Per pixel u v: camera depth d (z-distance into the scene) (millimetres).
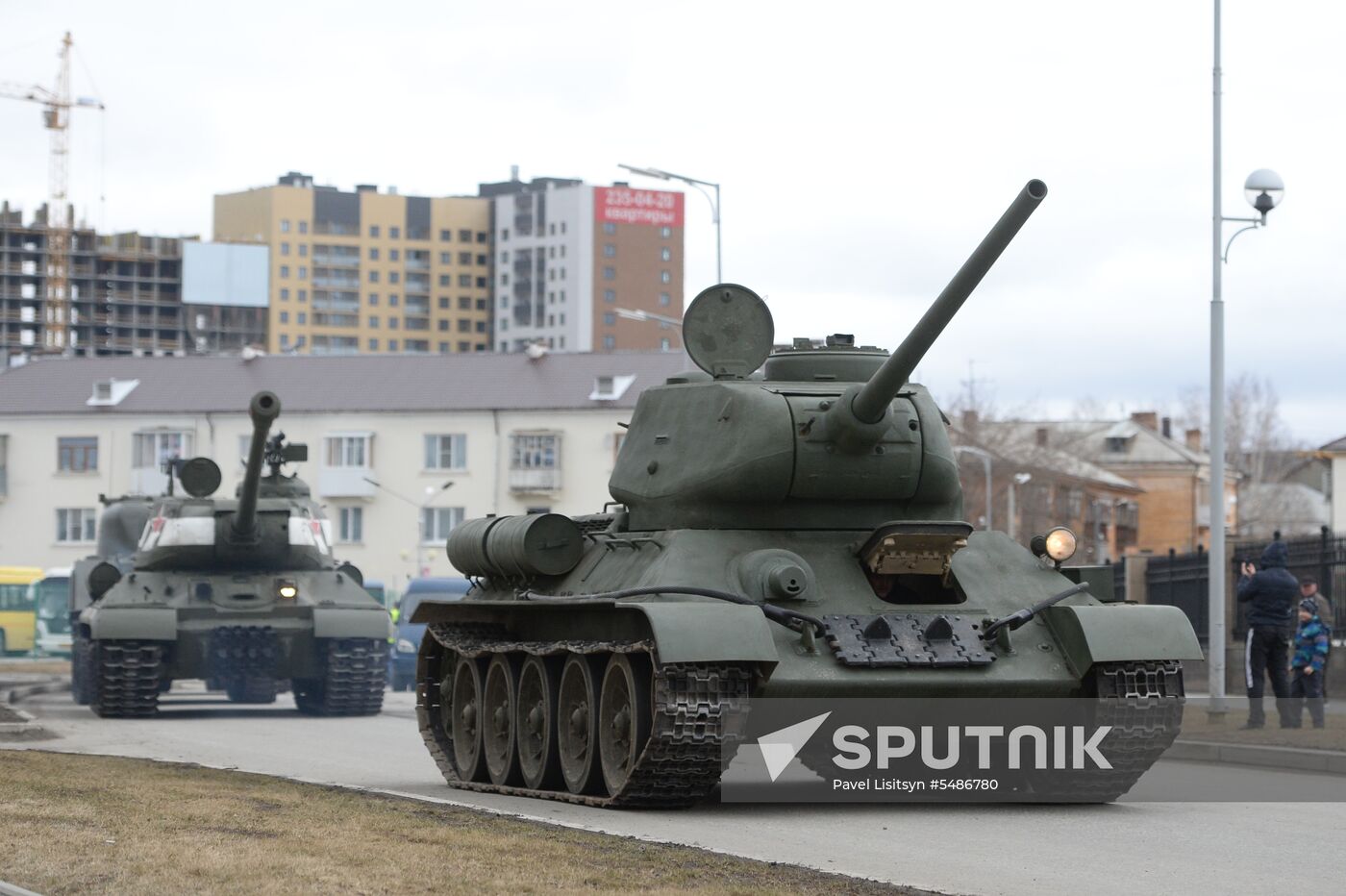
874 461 19750
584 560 20531
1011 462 97500
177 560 35562
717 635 16969
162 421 95938
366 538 94562
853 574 19062
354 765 24297
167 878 12219
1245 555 42719
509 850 13953
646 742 17578
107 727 32000
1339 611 39562
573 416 93000
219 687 44812
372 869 12781
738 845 15555
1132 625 18375
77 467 97250
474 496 93688
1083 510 110938
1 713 32531
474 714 22031
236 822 15203
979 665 18109
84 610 37500
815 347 21297
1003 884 13547
